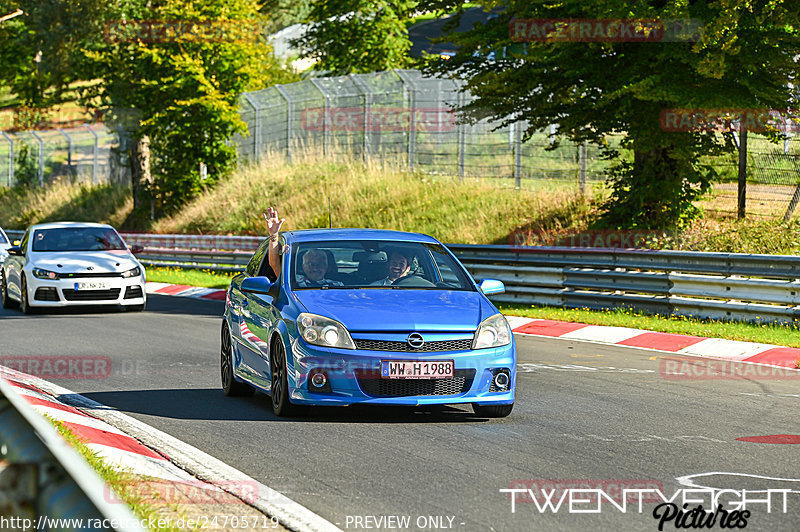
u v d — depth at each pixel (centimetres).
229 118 7950
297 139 7938
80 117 12288
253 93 8312
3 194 10862
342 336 1720
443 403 1719
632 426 1733
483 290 1984
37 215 9888
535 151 6631
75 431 1534
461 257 4375
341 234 2041
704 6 3912
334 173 7388
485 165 6769
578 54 4219
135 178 8544
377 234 2053
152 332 3303
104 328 3425
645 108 4234
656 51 4106
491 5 4219
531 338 3241
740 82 3994
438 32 14200
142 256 6700
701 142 4388
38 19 9138
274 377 1838
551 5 4094
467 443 1568
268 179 7694
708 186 4653
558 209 5750
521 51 4284
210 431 1672
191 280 5647
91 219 9338
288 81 11775
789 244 4169
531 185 6312
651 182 4606
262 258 2105
